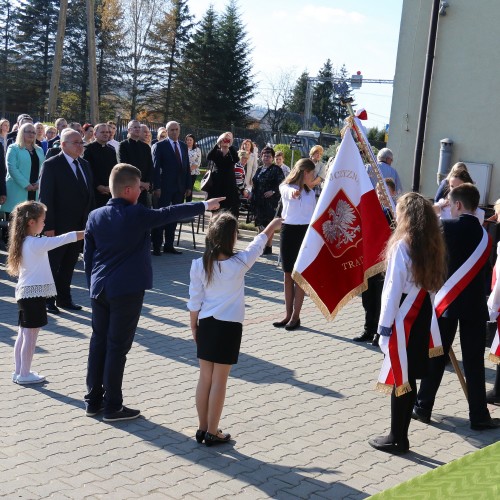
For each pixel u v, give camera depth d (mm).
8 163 11133
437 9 12031
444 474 1951
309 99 34656
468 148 12781
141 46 56812
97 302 5395
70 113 55438
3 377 6281
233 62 55781
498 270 6086
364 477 4758
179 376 6539
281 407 5938
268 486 4551
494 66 12445
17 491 4297
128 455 4895
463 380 5859
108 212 5328
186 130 28891
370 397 6285
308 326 8562
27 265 6059
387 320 4895
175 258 12195
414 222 4883
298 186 8125
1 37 55875
